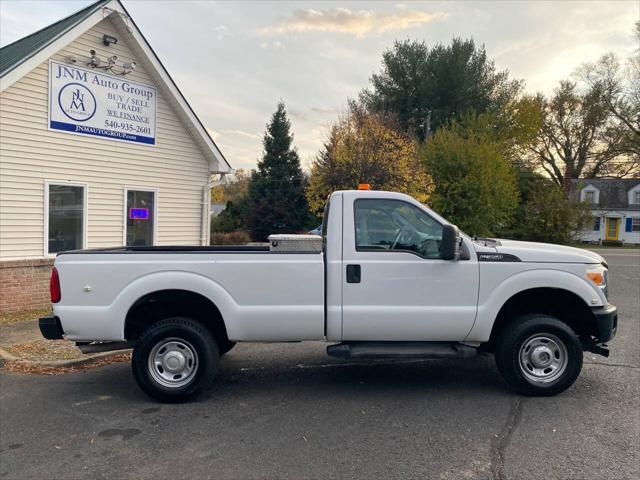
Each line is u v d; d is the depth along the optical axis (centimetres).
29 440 401
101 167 1048
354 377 570
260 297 485
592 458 366
